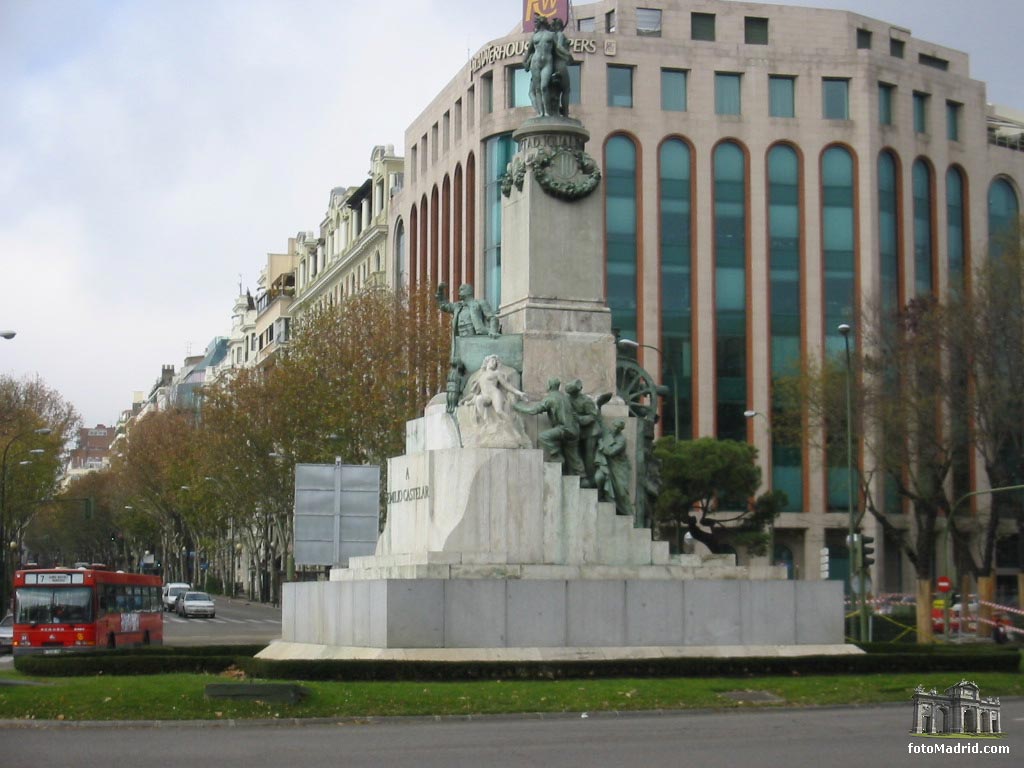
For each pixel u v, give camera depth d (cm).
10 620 6134
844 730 2461
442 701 2712
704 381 9125
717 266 9244
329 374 7281
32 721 2602
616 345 3547
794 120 9338
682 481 7388
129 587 5769
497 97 9275
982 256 7044
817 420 7456
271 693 2689
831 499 9069
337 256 13500
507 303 3525
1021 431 6034
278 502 8212
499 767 1998
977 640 5959
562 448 3291
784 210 9325
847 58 9388
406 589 3038
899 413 6091
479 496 3198
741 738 2345
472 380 3356
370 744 2280
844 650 3275
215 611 10019
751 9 9444
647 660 3038
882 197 9425
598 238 3478
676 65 9288
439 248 10206
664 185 9244
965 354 6025
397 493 3450
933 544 6125
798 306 9269
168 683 2897
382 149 12138
